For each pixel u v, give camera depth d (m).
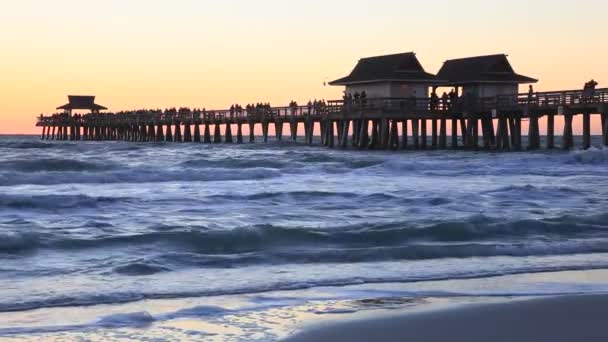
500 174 35.47
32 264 13.80
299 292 12.16
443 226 17.66
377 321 10.33
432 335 9.69
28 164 34.41
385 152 54.72
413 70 58.44
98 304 11.23
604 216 19.81
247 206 22.22
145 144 73.62
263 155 48.12
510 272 13.88
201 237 16.06
